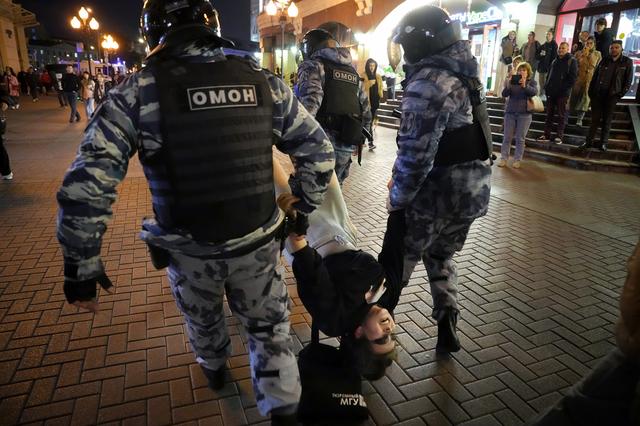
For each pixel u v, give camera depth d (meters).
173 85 1.49
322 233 2.30
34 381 2.47
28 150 9.14
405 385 2.55
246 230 1.66
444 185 2.48
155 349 2.78
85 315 3.12
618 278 3.99
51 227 4.79
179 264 1.76
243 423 2.24
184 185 1.54
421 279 3.83
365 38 19.73
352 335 2.15
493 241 4.79
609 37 9.98
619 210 6.09
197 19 1.60
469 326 3.16
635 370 1.47
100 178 1.42
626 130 9.80
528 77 8.33
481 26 16.11
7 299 3.30
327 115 3.82
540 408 2.42
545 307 3.45
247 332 1.91
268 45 31.20
